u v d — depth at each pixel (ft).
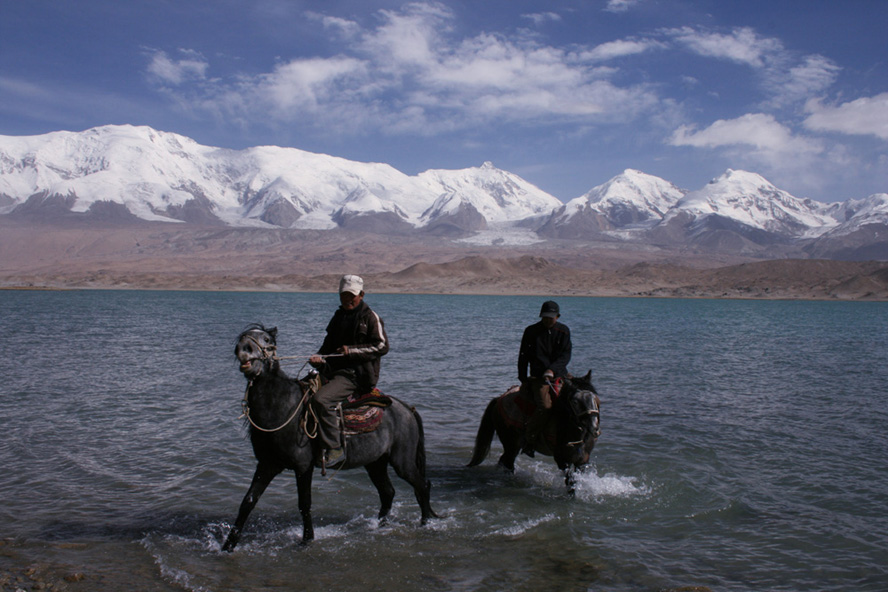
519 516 30.09
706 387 64.23
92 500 31.27
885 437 43.93
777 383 67.21
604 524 29.25
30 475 34.53
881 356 96.68
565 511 30.71
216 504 31.07
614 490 33.24
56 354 85.66
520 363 33.45
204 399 54.54
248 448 39.91
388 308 274.57
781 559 25.66
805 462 38.01
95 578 23.61
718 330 156.25
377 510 30.94
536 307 298.76
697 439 43.01
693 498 32.14
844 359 91.97
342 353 26.21
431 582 23.88
